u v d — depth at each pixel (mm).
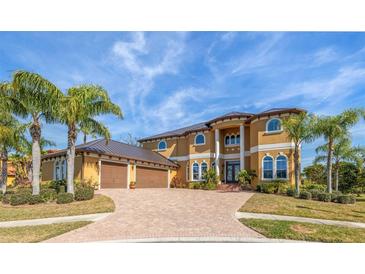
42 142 29562
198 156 32469
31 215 12852
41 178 30594
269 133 25375
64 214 12984
